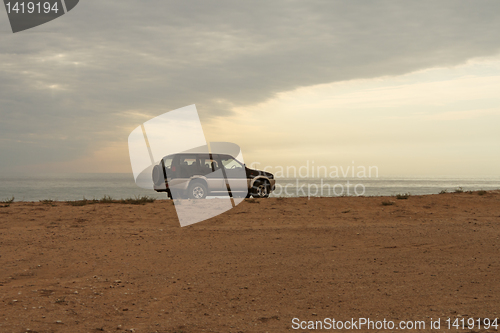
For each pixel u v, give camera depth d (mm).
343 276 5762
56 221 10828
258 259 6871
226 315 4250
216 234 9188
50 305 4445
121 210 12406
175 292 5066
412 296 4793
